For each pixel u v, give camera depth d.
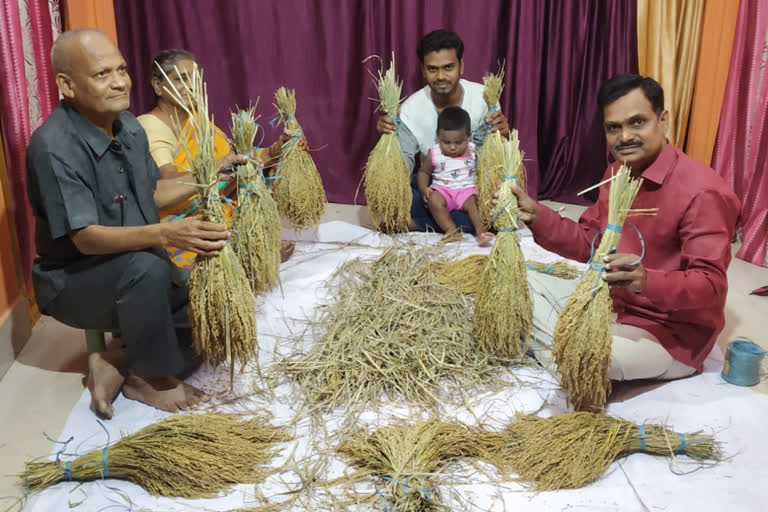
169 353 2.60
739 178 3.94
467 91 4.14
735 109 3.91
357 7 4.38
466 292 3.27
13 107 3.07
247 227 2.87
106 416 2.59
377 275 3.41
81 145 2.50
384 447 2.27
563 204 4.68
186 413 2.62
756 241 3.84
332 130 4.65
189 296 2.62
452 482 2.26
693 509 2.15
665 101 4.20
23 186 3.21
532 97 4.46
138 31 4.41
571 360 2.30
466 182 4.07
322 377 2.76
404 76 4.53
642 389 2.75
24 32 3.19
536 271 3.13
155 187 2.83
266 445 2.43
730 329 3.21
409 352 2.85
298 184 3.63
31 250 3.31
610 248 2.25
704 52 4.02
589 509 2.15
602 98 2.50
